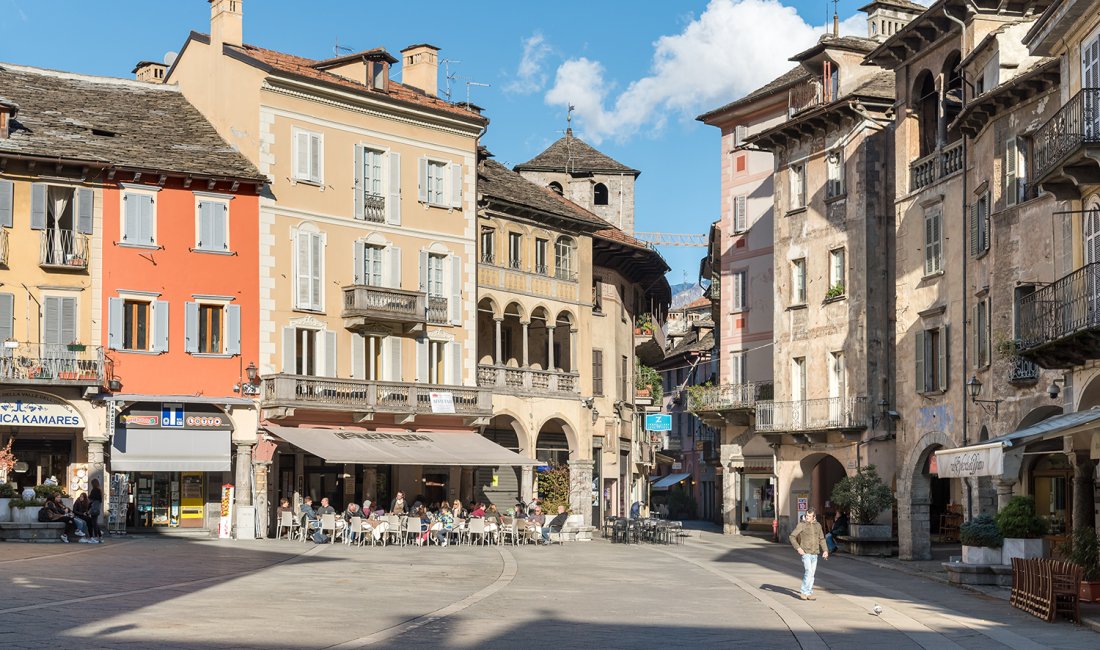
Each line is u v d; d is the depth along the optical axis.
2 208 45.25
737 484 65.94
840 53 57.19
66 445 46.53
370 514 46.84
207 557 35.06
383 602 25.53
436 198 56.66
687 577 34.12
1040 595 24.56
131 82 54.22
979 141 38.31
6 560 30.97
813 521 28.66
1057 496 36.41
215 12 53.09
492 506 50.28
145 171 47.47
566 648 19.78
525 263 61.16
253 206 50.28
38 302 45.75
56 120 48.50
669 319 112.25
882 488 48.34
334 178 52.91
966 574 31.80
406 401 53.56
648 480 78.44
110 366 46.62
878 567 40.84
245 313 49.84
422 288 55.75
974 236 38.97
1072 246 30.86
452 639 20.45
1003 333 35.50
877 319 52.59
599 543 52.22
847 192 54.06
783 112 64.50
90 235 46.81
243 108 51.28
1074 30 29.72
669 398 101.75
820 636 21.91
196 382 48.59
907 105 45.38
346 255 53.16
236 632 20.22
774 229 59.06
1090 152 26.44
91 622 20.69
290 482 52.44
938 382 42.28
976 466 28.48
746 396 63.41
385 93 54.41
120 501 46.22
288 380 49.47
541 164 80.62
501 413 58.53
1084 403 30.06
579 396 62.84
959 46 42.12
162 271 48.19
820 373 55.41
